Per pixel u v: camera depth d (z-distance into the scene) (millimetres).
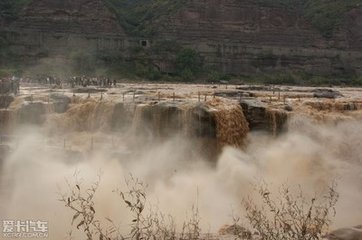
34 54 84125
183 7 100500
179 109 30156
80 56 84000
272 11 104688
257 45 98375
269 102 34562
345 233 15320
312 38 104875
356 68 102500
